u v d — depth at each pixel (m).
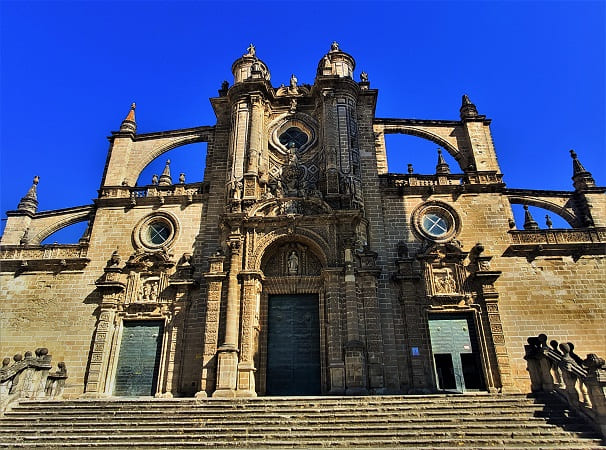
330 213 28.91
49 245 33.12
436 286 29.03
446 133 36.38
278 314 28.41
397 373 26.72
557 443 15.92
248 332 26.33
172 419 19.22
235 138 33.31
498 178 32.75
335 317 26.33
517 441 15.93
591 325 28.28
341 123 33.00
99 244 32.62
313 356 27.27
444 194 32.38
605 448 15.18
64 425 18.92
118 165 36.62
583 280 29.42
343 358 25.38
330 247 28.27
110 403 21.11
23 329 30.53
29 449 16.72
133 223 33.19
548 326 28.20
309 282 28.73
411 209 32.00
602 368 17.92
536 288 29.20
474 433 16.62
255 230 29.06
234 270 27.70
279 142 34.84
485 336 27.66
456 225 31.31
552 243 30.38
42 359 23.20
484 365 26.98
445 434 16.69
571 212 34.19
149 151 37.66
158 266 30.89
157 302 29.88
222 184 33.66
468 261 29.95
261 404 20.30
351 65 37.28
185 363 27.95
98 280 31.41
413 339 27.44
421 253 29.92
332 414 18.81
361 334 26.08
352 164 31.88
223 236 29.38
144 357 29.00
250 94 34.59
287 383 26.72
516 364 27.25
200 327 28.70
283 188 31.47
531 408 18.81
